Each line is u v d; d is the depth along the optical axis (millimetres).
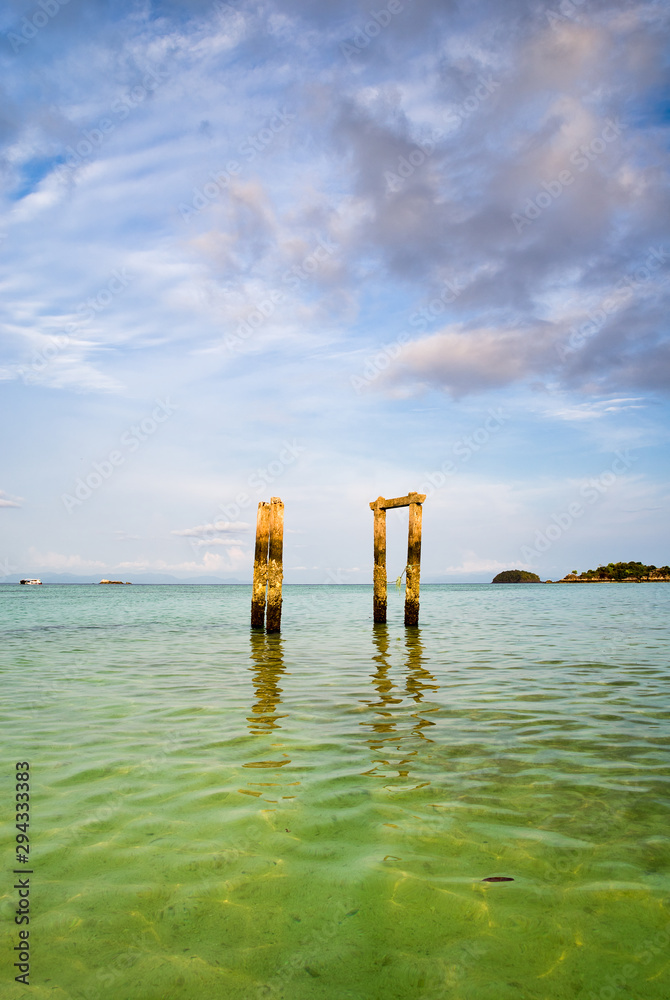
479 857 4004
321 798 5039
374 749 6441
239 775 5617
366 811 4762
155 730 7242
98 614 30844
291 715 8016
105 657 13867
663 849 4105
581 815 4676
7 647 15898
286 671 11719
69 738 6883
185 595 70062
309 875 3781
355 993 2781
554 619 25375
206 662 13000
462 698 9062
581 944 3125
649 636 18031
